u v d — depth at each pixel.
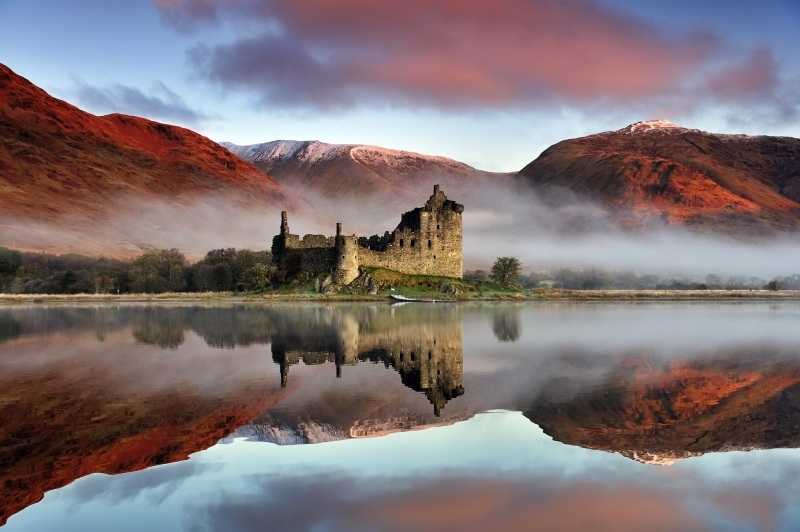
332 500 18.06
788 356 45.69
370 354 44.94
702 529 16.19
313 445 22.97
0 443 22.72
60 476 19.62
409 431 24.78
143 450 22.19
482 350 47.28
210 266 164.75
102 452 21.86
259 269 132.38
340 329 62.91
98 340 53.53
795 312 101.69
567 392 31.77
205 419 26.17
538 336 57.44
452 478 19.77
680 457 21.83
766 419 26.73
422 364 40.47
